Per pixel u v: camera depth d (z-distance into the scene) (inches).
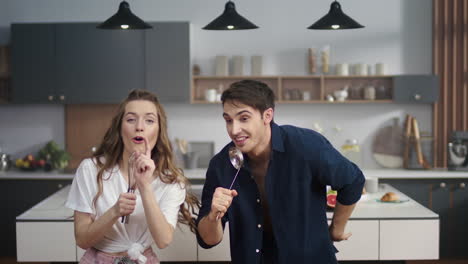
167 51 214.7
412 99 215.5
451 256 207.6
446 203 205.9
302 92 222.4
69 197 84.4
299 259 88.4
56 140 231.1
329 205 133.2
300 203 87.5
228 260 128.2
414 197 205.9
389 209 136.4
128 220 80.1
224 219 90.8
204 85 227.9
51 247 126.6
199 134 230.7
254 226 88.7
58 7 227.8
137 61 215.2
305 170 86.9
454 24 218.5
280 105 229.1
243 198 88.6
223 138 230.4
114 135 84.6
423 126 227.3
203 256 128.0
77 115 230.1
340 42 226.4
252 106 78.6
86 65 215.3
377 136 227.6
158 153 85.0
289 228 87.9
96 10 227.3
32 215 129.8
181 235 127.3
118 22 156.6
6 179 209.9
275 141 86.0
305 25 226.7
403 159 223.0
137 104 82.2
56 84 215.9
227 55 227.8
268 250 92.1
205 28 159.5
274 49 227.3
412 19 224.8
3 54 222.8
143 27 160.6
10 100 223.9
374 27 225.6
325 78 225.6
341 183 89.1
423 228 127.8
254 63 223.0
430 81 214.7
